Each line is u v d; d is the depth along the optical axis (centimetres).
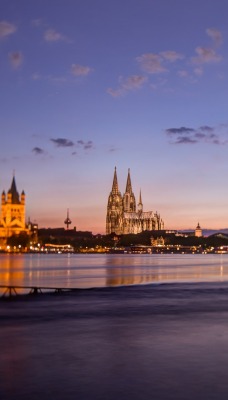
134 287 8469
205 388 2198
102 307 5294
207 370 2489
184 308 5188
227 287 8556
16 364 2608
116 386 2225
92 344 3136
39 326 3897
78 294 7000
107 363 2625
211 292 7400
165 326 3891
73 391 2153
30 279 12338
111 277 13088
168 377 2366
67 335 3469
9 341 3244
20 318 4384
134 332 3597
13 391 2155
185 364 2608
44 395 2102
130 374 2417
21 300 6097
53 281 11475
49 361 2672
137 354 2839
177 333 3553
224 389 2184
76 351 2923
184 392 2144
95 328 3791
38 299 6231
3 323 4066
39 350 2950
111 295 6850
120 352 2892
